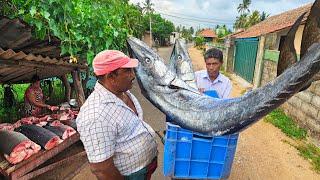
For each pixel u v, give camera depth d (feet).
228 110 6.92
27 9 11.69
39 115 16.62
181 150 8.71
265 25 59.98
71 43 14.32
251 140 20.74
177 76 9.20
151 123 22.84
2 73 16.76
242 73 51.88
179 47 10.50
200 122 7.44
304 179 15.51
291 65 5.66
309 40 5.33
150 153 8.11
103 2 18.74
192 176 9.04
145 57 9.04
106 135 6.89
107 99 7.02
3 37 14.06
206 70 11.78
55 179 13.15
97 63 6.98
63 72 20.01
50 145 12.08
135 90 33.63
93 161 6.96
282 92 5.73
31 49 15.79
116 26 18.79
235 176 15.25
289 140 21.16
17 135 11.56
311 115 20.98
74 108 18.71
